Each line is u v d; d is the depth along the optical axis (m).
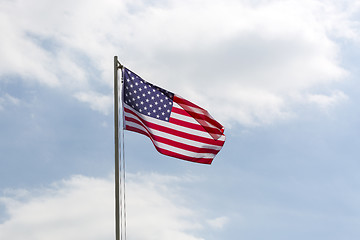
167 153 15.80
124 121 15.20
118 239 12.89
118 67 15.23
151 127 15.71
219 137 16.00
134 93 15.42
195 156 15.86
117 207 13.23
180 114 15.85
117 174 13.59
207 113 15.99
